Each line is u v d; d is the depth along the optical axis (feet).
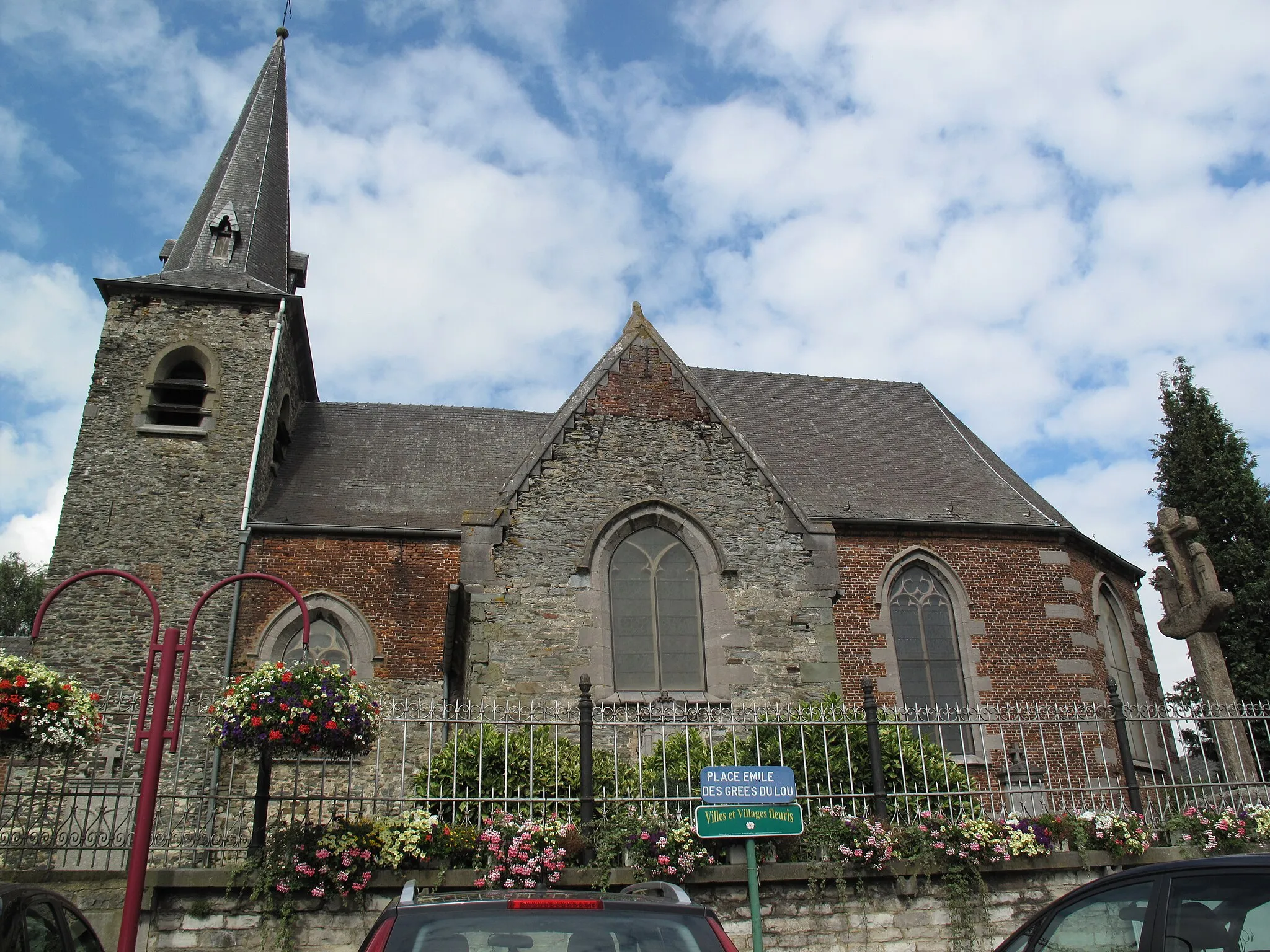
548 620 42.73
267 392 63.82
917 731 36.68
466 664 43.57
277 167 79.05
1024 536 63.26
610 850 29.40
